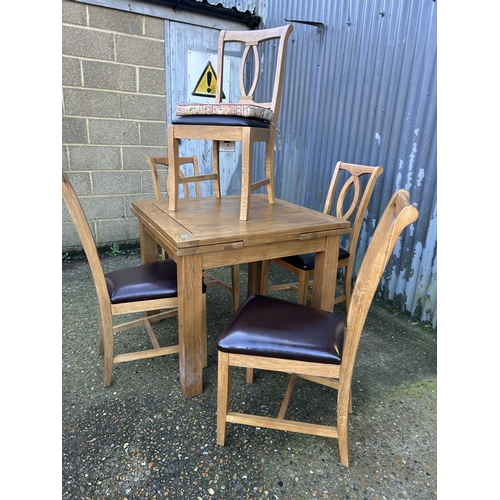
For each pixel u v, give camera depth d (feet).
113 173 10.72
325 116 9.39
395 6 7.22
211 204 6.67
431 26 6.60
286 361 3.91
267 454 4.35
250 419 4.23
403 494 3.92
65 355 6.14
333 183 7.47
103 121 10.18
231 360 4.06
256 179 12.71
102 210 10.87
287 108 10.71
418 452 4.46
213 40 11.30
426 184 7.05
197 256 4.61
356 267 9.02
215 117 5.36
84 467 4.12
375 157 8.12
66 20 9.05
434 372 6.01
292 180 10.87
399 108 7.42
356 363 6.20
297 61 10.11
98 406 5.03
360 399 5.34
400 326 7.43
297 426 4.15
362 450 4.45
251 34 6.35
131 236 11.54
